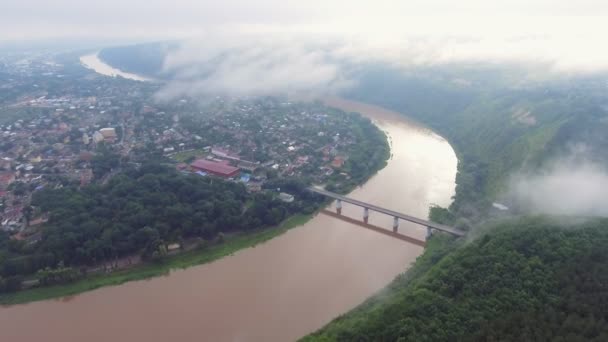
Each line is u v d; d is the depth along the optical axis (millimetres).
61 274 191875
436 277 167375
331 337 145500
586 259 159625
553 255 165125
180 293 188875
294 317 170000
